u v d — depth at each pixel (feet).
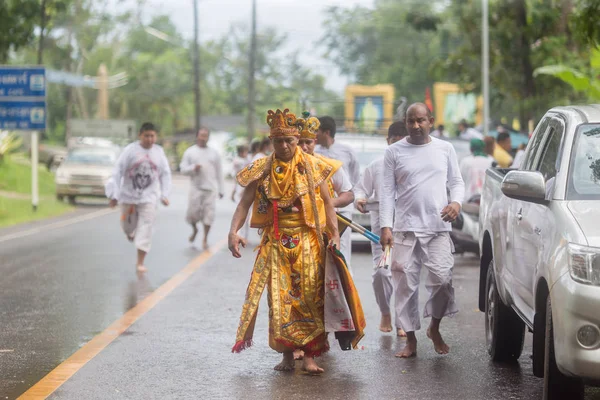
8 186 119.14
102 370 26.61
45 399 23.44
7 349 29.37
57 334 31.73
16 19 90.43
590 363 19.62
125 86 289.94
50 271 48.06
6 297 39.63
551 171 23.80
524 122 109.50
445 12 126.11
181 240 64.03
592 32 43.78
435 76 120.98
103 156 109.91
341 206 29.07
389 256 27.89
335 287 25.76
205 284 43.24
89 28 262.47
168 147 230.48
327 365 27.40
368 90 181.47
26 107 88.48
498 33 111.55
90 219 84.84
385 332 32.68
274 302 25.71
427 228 28.14
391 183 28.40
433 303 28.45
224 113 324.39
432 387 24.73
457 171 28.60
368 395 23.88
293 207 25.72
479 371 26.63
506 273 26.13
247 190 26.32
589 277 19.75
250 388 24.62
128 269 48.73
